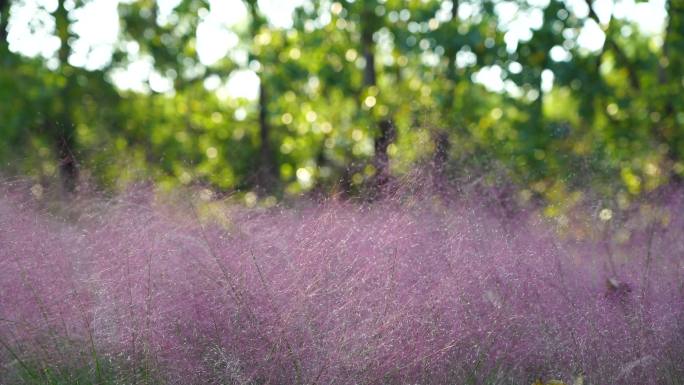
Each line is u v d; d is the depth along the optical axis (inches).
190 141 675.4
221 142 710.5
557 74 327.3
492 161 188.4
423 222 154.8
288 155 601.9
